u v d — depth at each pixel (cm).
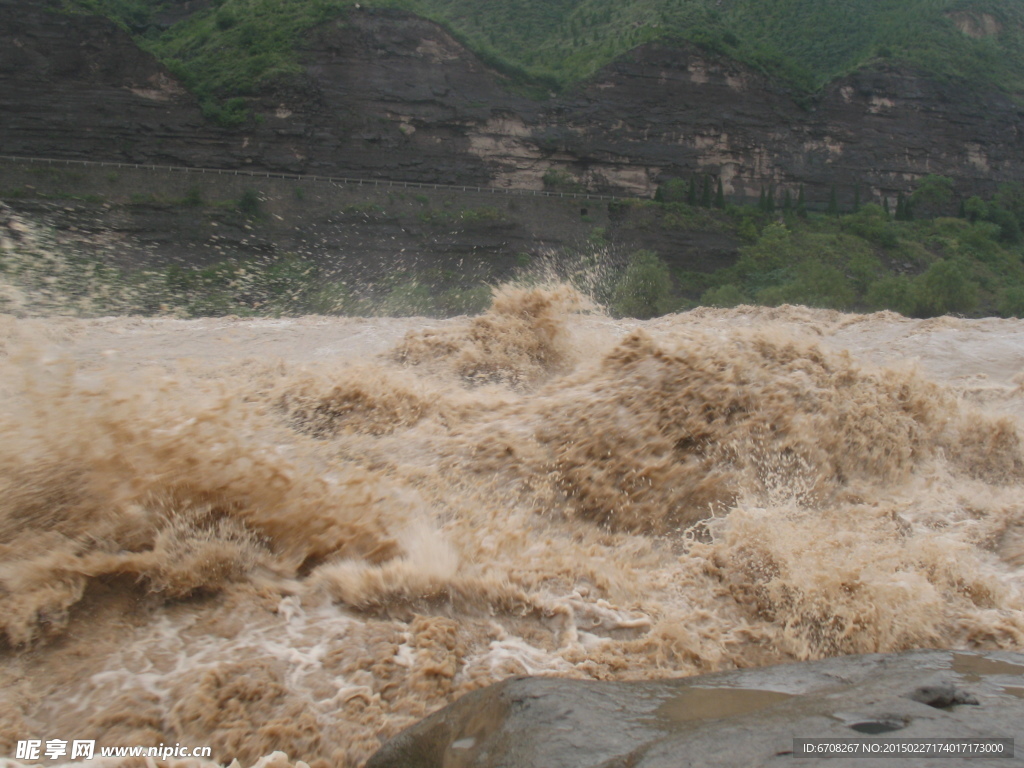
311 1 8688
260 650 380
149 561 416
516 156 8650
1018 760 210
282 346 1087
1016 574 499
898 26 12100
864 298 5734
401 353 946
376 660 378
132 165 7162
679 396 630
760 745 224
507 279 7281
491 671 380
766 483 604
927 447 687
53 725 329
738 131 9356
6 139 6962
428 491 556
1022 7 13288
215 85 7888
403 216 7456
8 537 411
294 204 7319
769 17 13450
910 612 427
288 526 460
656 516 577
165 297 2708
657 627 423
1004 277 8369
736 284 7319
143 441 456
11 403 475
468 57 8788
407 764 279
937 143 10025
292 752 326
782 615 439
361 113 8150
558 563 479
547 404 658
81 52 7281
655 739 243
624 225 8025
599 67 9294
